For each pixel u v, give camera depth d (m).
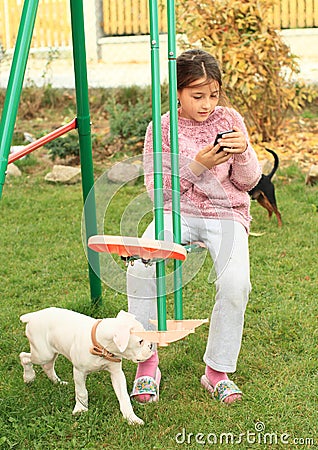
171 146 3.04
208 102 3.26
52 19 12.87
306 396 3.28
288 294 4.52
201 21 7.94
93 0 12.92
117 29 13.08
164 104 8.20
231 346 3.29
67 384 3.39
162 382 3.48
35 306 4.50
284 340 3.88
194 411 3.16
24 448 2.90
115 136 8.43
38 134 9.23
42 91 10.50
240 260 3.26
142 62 12.77
